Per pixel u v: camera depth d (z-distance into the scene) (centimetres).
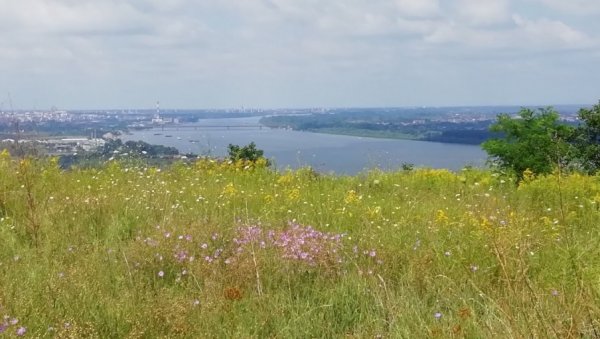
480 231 559
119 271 482
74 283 432
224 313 407
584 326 356
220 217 641
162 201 724
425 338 369
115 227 607
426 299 438
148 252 516
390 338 375
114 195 739
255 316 405
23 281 439
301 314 408
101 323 380
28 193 631
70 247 538
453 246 542
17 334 343
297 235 561
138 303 418
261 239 552
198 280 473
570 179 962
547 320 357
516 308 379
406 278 470
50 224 605
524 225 625
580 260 480
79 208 671
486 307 398
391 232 601
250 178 1019
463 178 1070
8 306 385
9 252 529
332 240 553
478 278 465
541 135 1104
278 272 484
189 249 529
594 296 403
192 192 807
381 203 797
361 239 574
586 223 689
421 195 907
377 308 420
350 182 1046
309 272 490
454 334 365
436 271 492
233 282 467
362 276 475
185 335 377
